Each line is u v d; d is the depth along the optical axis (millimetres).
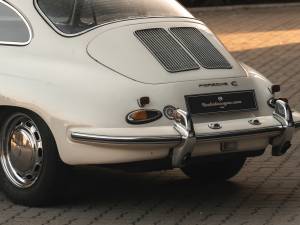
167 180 10453
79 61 8844
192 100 8789
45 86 8734
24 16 9289
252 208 9125
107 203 9320
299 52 19266
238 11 26828
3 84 8930
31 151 8969
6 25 9375
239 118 9039
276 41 20719
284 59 18484
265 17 25234
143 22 9336
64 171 8844
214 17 25469
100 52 8891
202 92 8875
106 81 8641
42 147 8820
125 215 8852
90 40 8977
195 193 9789
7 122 9156
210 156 8852
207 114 8852
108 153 8492
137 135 8383
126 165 8648
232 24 23781
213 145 8773
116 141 8383
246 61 18328
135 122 8484
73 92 8617
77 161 8602
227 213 8930
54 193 8961
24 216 8797
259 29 22703
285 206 9195
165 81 8750
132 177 10578
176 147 8547
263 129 8969
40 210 9008
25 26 9250
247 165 11062
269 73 17109
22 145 9047
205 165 10211
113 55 8867
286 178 10414
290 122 9133
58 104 8609
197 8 26875
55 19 9188
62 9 9242
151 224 8523
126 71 8750
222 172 10211
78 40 9000
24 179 9086
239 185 10156
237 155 9062
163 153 8547
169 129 8523
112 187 10062
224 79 9117
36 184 8945
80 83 8656
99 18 9227
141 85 8648
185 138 8445
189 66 9055
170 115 8609
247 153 9141
